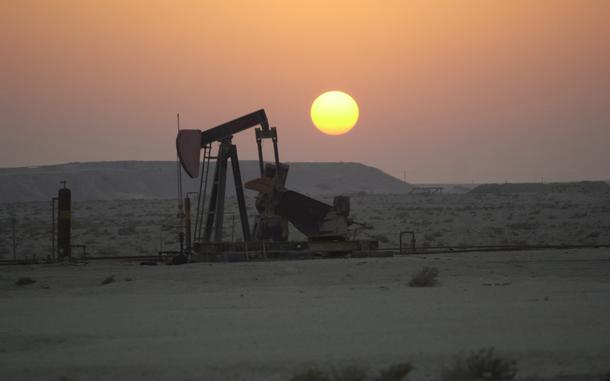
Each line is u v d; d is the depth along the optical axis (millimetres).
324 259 52656
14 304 34594
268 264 48781
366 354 22156
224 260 54188
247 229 58344
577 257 53812
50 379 20109
